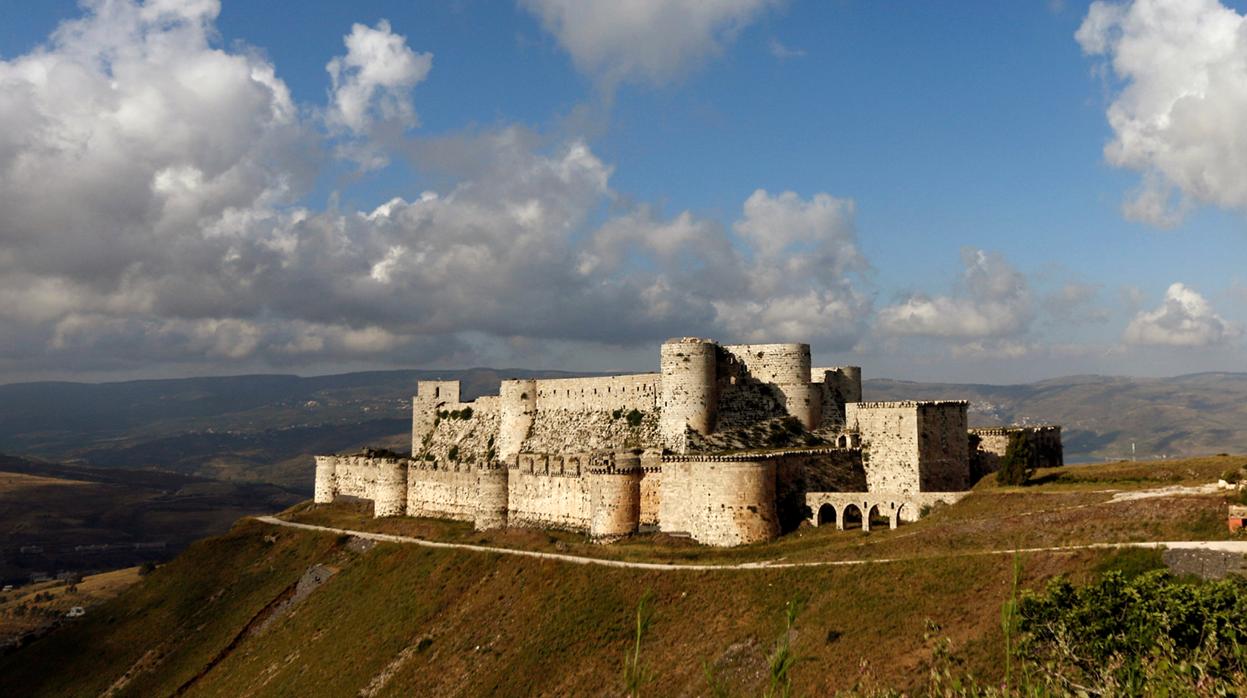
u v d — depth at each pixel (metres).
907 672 61.78
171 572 157.75
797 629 76.38
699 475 105.94
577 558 106.94
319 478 181.50
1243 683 33.03
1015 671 53.03
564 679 86.12
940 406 111.94
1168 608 48.62
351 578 129.62
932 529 89.38
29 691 130.12
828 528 104.88
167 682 121.56
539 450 144.12
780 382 127.81
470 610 105.88
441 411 176.12
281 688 107.12
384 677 100.19
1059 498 90.94
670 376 124.12
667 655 82.56
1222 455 105.94
